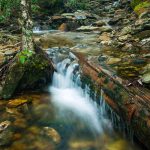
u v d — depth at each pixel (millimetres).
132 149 4484
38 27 14164
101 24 13547
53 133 5016
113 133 4934
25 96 6367
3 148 4609
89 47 8961
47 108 5934
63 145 4730
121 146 4633
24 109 5832
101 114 5367
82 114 5691
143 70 6059
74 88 6676
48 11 16094
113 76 5449
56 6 16641
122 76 5672
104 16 16359
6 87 6238
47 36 11539
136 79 5430
